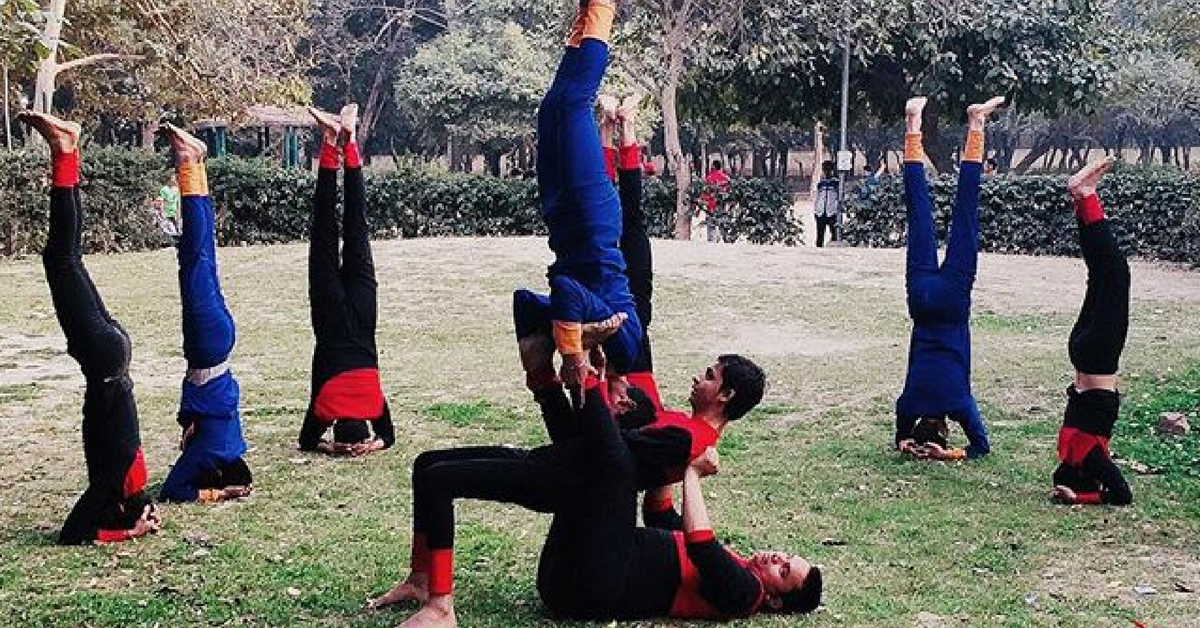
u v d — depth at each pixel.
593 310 5.15
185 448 7.50
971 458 8.70
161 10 26.03
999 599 5.81
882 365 12.45
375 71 47.75
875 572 6.23
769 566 5.52
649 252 6.52
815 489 7.88
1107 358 7.47
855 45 25.22
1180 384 11.21
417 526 5.48
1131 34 31.62
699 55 25.61
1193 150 61.41
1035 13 25.97
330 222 8.63
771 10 24.81
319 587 5.92
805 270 18.94
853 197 24.08
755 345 13.71
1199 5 30.50
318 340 8.74
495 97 42.28
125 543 6.62
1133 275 19.61
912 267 8.71
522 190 25.08
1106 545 6.73
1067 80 26.08
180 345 13.41
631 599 5.32
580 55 5.36
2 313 15.46
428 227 25.17
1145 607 5.73
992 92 26.44
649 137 41.31
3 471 8.30
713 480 8.08
